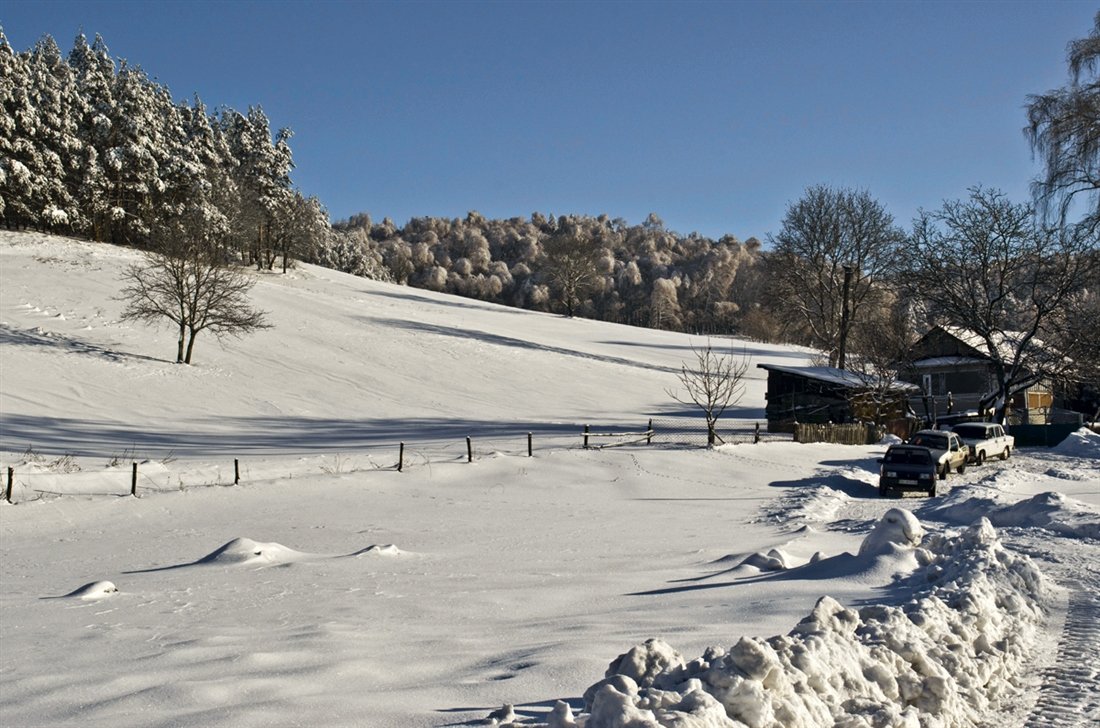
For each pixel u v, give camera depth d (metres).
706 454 32.53
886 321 55.03
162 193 85.62
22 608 10.20
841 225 64.56
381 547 14.16
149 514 20.03
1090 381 45.47
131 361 49.94
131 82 84.19
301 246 107.31
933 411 53.03
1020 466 34.44
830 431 41.69
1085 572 11.71
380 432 41.62
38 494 21.50
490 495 23.97
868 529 17.77
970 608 8.03
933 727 5.50
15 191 76.62
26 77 76.50
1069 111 36.34
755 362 86.88
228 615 9.28
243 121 102.06
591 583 11.14
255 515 20.17
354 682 6.23
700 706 4.40
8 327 51.69
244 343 58.69
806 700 5.01
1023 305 49.72
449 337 72.69
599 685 4.85
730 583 10.71
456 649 7.34
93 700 5.90
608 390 62.53
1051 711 6.26
